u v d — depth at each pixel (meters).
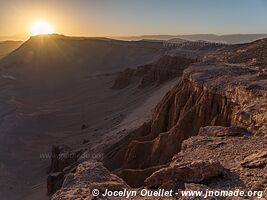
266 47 36.12
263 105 15.66
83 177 10.81
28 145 64.62
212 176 9.09
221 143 12.23
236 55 37.84
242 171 9.42
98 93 101.25
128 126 44.28
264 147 11.01
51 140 66.88
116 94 90.81
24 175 50.22
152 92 68.31
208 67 29.50
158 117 30.80
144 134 33.00
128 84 92.94
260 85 19.30
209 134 13.96
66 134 69.31
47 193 36.12
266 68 25.25
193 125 22.86
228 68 27.94
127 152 27.17
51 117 83.38
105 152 34.62
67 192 9.85
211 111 21.95
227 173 9.34
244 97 18.88
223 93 21.11
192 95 26.06
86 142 51.88
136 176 19.91
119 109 73.56
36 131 73.56
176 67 68.06
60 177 35.81
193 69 29.17
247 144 11.73
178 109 28.20
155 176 9.58
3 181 46.59
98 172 11.18
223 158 10.80
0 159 56.94
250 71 25.25
